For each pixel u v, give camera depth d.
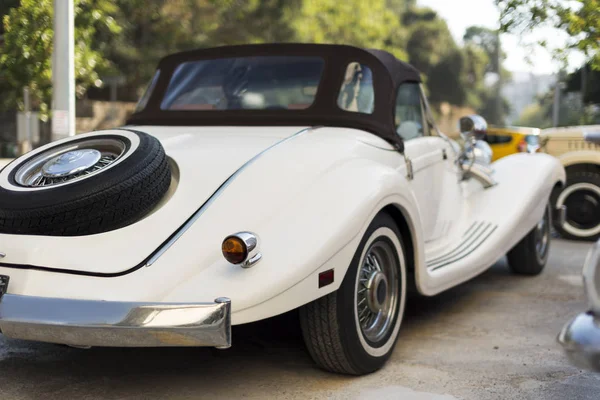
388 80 4.11
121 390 3.20
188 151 3.58
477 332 4.23
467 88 70.12
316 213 3.06
